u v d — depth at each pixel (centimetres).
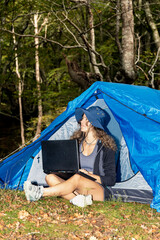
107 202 382
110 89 393
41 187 360
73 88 1304
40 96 1209
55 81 1577
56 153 371
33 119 1340
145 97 394
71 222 310
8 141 1534
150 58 1095
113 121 449
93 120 385
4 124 2012
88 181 369
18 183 461
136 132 371
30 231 283
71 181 364
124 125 388
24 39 1333
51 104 1282
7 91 1809
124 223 312
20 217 312
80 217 324
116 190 404
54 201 378
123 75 697
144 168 354
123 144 445
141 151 365
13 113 2123
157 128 366
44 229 290
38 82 1260
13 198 377
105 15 1236
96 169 385
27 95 1264
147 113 375
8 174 454
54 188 360
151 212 349
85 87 778
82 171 371
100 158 384
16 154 432
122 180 441
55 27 1358
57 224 304
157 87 1067
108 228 297
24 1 1076
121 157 445
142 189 405
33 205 352
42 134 421
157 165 348
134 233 287
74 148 364
